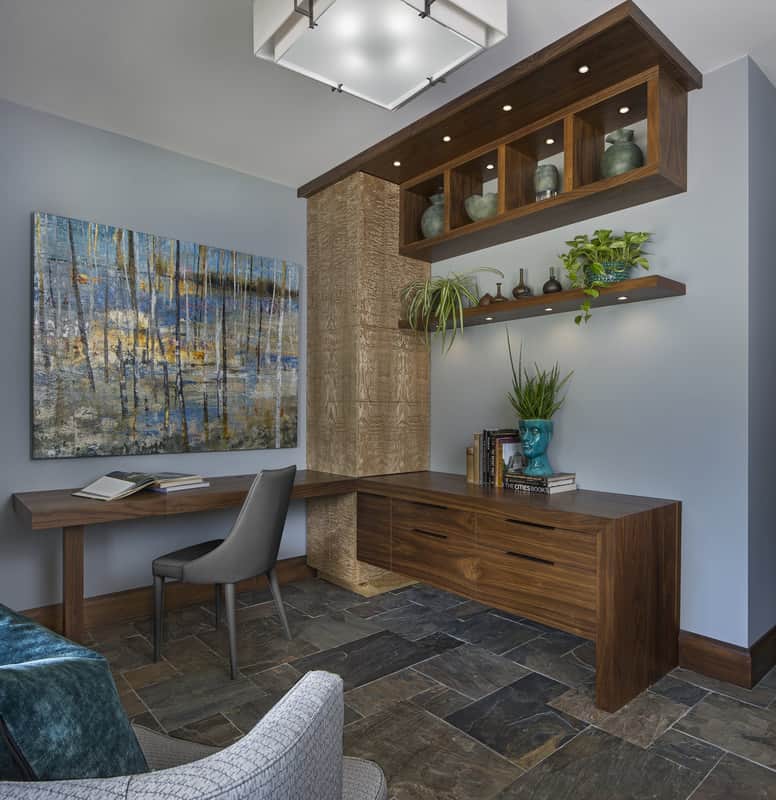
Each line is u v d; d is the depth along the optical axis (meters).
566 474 2.89
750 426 2.34
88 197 2.96
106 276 2.96
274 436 3.61
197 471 3.32
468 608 3.18
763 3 2.04
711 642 2.39
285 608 3.16
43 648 0.74
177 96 2.71
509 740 1.90
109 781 0.52
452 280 3.35
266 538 2.53
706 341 2.46
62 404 2.83
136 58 2.41
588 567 2.18
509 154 2.93
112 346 2.98
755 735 1.93
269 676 2.35
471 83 2.56
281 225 3.72
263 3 1.89
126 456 3.06
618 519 2.12
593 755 1.82
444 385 3.67
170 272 3.18
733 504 2.37
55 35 2.26
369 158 3.22
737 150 2.37
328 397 3.62
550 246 3.05
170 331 3.18
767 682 2.32
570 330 2.98
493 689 2.25
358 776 1.00
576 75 2.40
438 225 3.38
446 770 1.74
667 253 2.58
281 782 0.57
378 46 1.82
